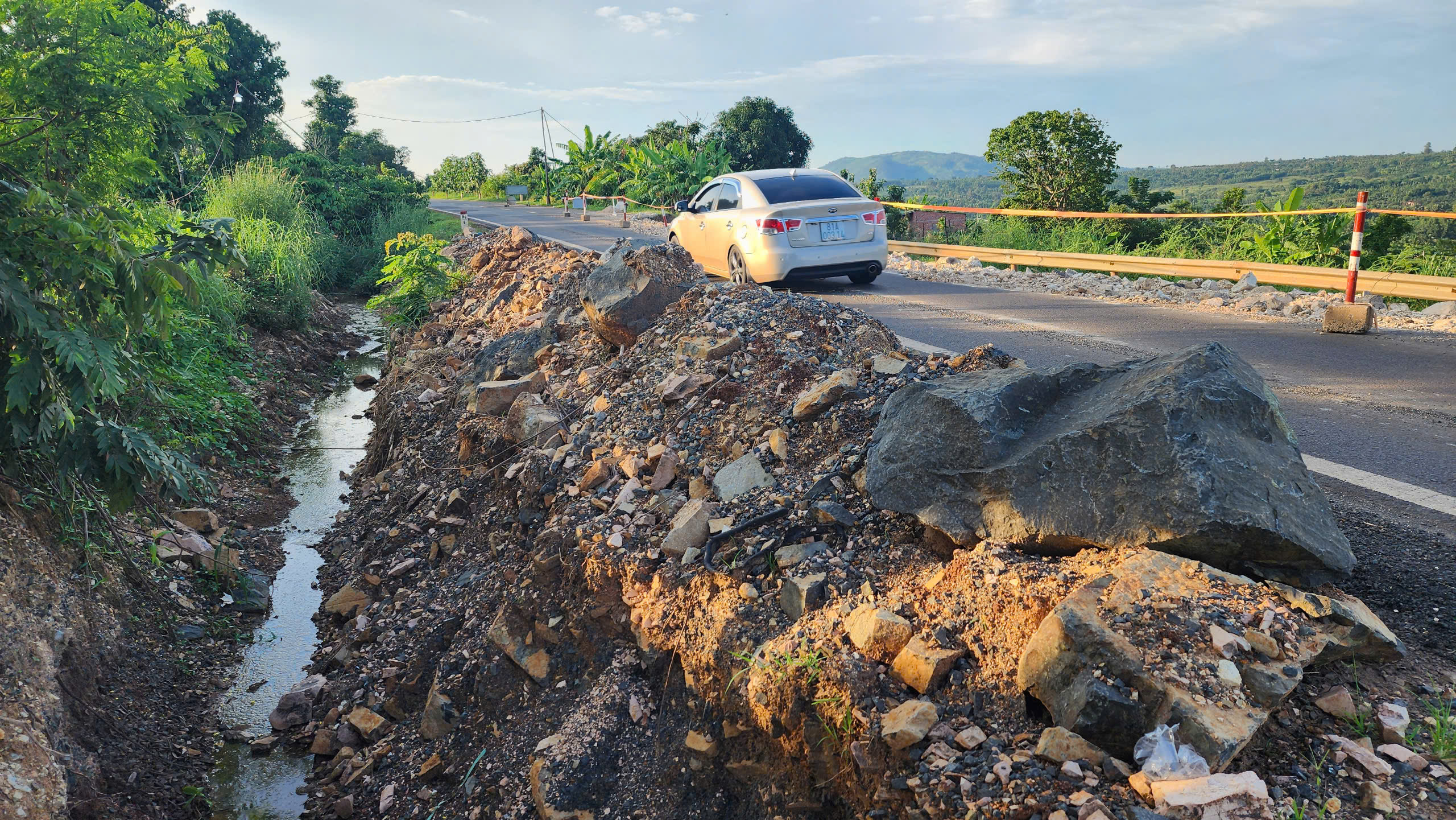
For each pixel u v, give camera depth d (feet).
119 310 14.39
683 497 14.17
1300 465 9.30
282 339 43.16
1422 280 28.81
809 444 13.87
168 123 15.56
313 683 16.17
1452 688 8.07
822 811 8.92
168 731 14.76
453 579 17.54
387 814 12.87
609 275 23.71
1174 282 38.68
